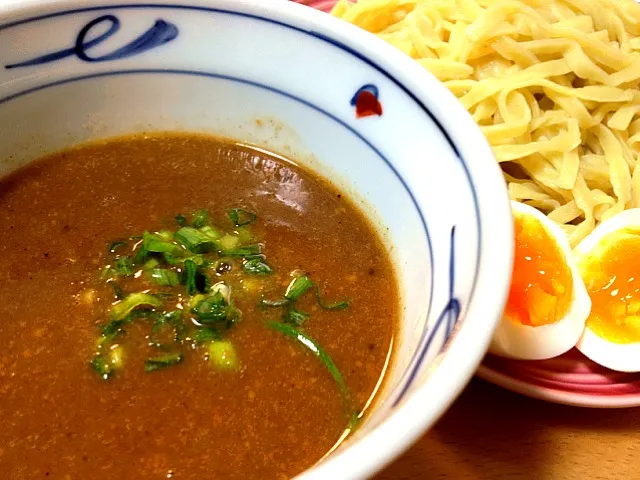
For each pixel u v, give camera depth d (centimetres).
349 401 15
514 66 27
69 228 18
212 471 14
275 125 19
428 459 17
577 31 27
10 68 18
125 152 20
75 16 17
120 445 14
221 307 16
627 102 26
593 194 25
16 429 15
